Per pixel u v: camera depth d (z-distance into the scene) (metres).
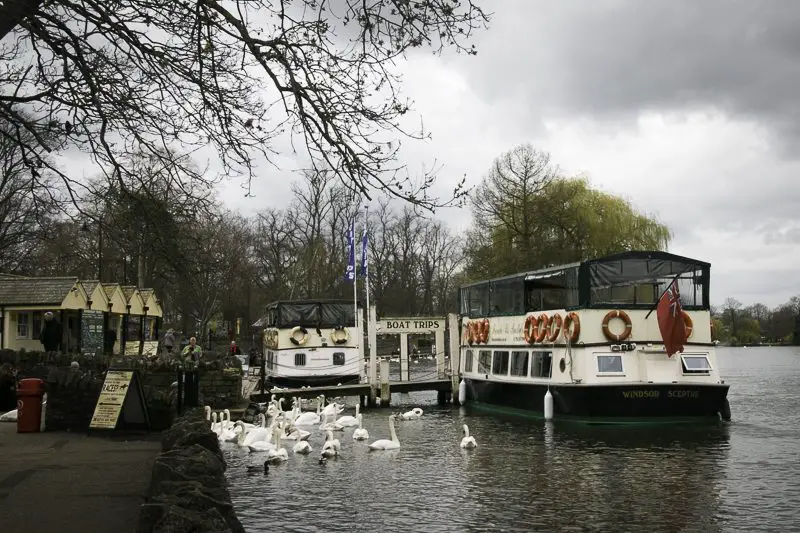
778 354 142.12
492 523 17.62
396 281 116.06
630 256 34.53
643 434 31.53
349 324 50.03
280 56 13.17
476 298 45.91
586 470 24.17
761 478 22.69
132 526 10.40
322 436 33.44
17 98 13.62
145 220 14.94
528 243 71.81
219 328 95.12
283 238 93.69
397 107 13.47
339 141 13.22
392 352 101.50
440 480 22.73
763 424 34.06
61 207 16.16
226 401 36.59
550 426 34.44
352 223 51.59
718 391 34.09
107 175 14.98
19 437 20.72
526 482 22.38
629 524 17.61
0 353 33.62
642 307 34.31
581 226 70.19
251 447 28.62
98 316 50.19
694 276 35.09
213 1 13.23
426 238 120.62
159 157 14.84
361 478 23.09
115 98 13.83
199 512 8.15
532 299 39.56
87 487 13.20
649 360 33.84
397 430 35.00
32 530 10.19
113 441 19.83
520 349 39.69
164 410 24.72
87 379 22.89
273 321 53.81
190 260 15.84
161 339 71.31
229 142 14.42
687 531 17.11
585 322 33.91
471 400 45.78
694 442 29.44
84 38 13.63
